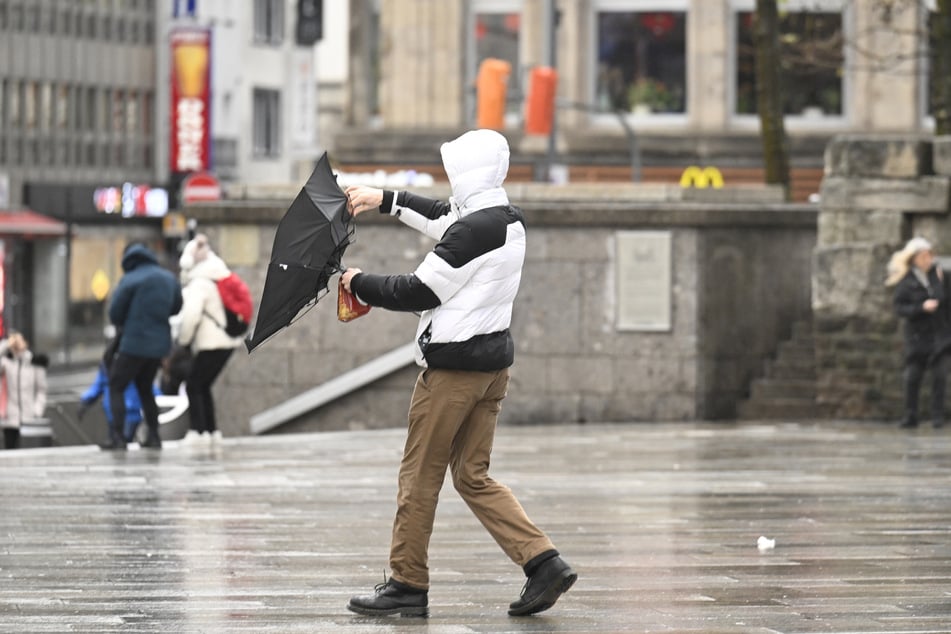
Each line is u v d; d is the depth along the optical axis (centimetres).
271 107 14962
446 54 8525
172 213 12181
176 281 3697
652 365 4441
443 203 1817
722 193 4641
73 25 12812
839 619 1795
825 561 2191
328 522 2567
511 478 3148
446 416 1769
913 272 4181
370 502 2803
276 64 15000
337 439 3928
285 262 1738
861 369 4469
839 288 4472
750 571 2112
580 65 8531
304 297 1741
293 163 15375
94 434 4800
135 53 13575
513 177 8469
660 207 4412
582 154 8469
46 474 3198
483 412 1794
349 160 8588
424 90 8538
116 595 1952
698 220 4406
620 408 4444
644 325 4431
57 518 2605
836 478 3142
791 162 8275
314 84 15550
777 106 5412
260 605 1886
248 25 14475
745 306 4525
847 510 2700
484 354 1759
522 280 4462
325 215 1742
